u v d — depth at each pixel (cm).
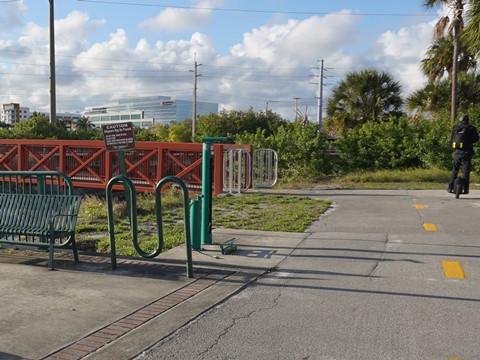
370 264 640
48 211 680
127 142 788
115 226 923
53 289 550
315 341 411
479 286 545
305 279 582
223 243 723
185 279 588
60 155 1638
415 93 2689
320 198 1344
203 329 440
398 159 2105
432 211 1060
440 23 2194
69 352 395
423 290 534
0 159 1781
